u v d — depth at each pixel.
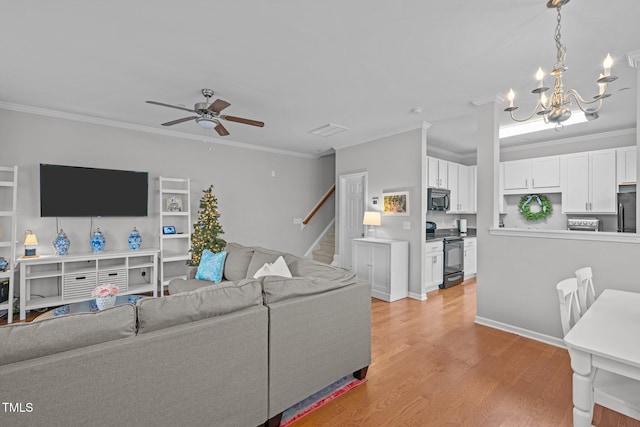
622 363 1.15
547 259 2.91
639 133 2.41
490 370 2.41
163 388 1.37
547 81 3.01
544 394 2.09
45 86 3.16
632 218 4.30
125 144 4.50
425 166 4.47
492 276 3.31
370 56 2.54
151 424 1.34
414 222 4.55
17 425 1.06
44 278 3.92
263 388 1.71
